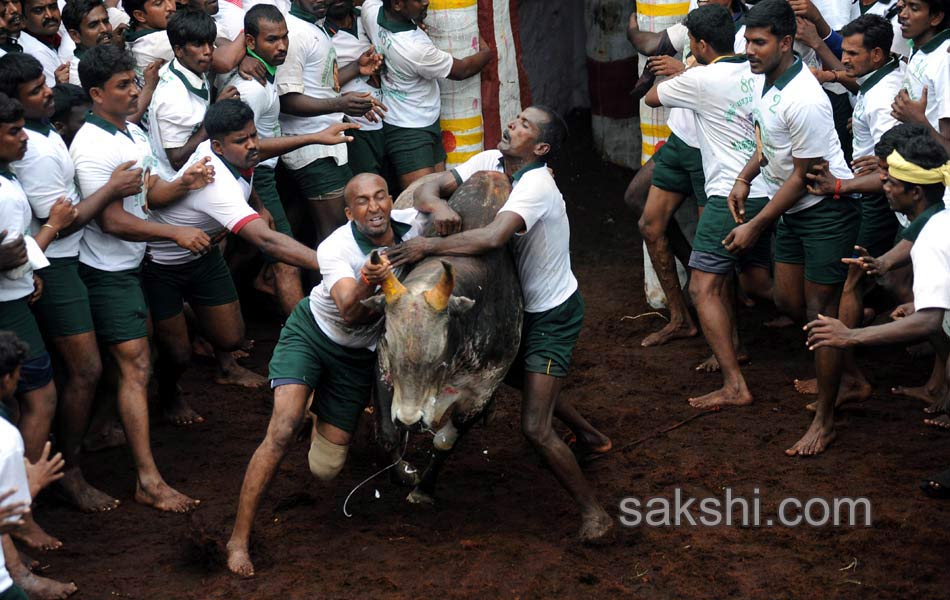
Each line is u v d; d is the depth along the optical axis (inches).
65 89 270.4
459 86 378.0
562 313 247.9
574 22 518.0
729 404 313.9
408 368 210.8
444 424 247.0
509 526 259.4
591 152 504.4
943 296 224.8
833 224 287.9
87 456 296.7
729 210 307.0
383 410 245.3
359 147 373.4
